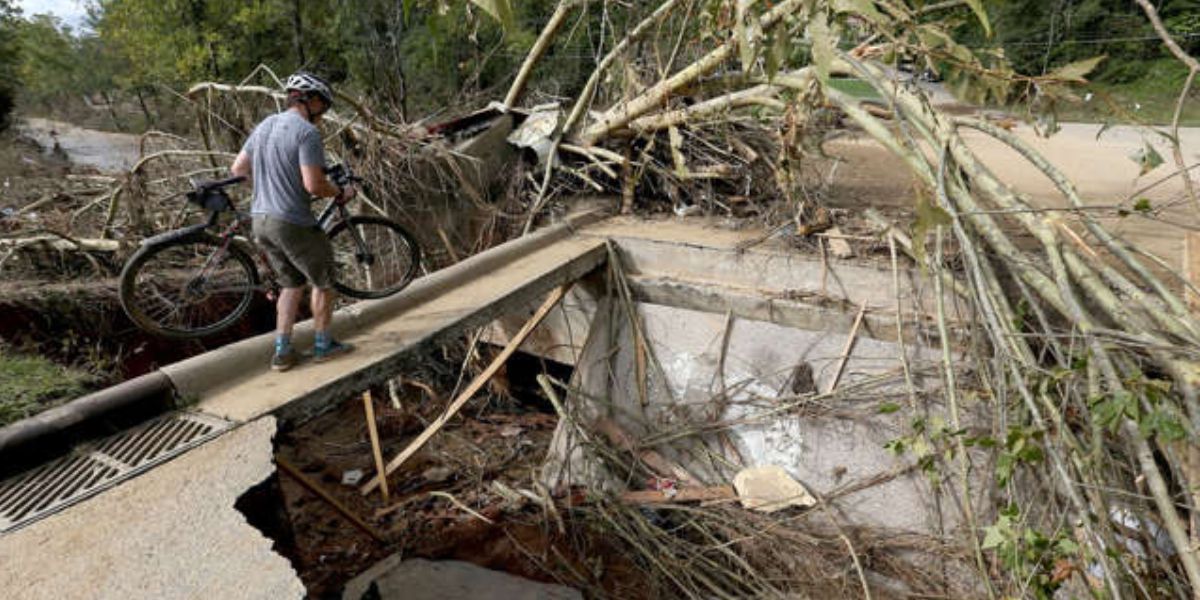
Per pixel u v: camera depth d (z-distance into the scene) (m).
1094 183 7.53
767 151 7.29
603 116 7.39
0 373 4.40
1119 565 2.77
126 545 2.75
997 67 4.01
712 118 6.88
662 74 6.48
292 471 4.71
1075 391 3.12
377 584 4.64
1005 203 3.77
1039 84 3.74
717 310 5.96
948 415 4.68
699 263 6.11
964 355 4.73
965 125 4.17
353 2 13.68
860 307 5.30
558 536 5.28
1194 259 4.97
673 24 6.70
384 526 5.42
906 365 4.55
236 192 7.41
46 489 3.09
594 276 6.61
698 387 5.84
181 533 2.83
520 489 5.82
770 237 6.19
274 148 3.66
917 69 4.37
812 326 5.51
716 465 5.59
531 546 5.19
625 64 6.78
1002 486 3.00
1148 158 3.25
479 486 5.94
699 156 7.38
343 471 6.20
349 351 4.36
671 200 7.48
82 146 18.44
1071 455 3.08
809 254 5.70
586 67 11.54
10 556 2.66
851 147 10.17
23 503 2.99
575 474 5.81
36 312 5.16
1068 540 2.80
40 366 4.63
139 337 5.56
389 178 6.44
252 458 3.31
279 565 2.70
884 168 8.72
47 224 7.02
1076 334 3.13
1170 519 2.68
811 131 6.22
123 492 3.06
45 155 15.64
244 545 2.79
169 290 5.55
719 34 4.80
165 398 3.74
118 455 3.35
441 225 6.97
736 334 5.80
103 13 17.12
